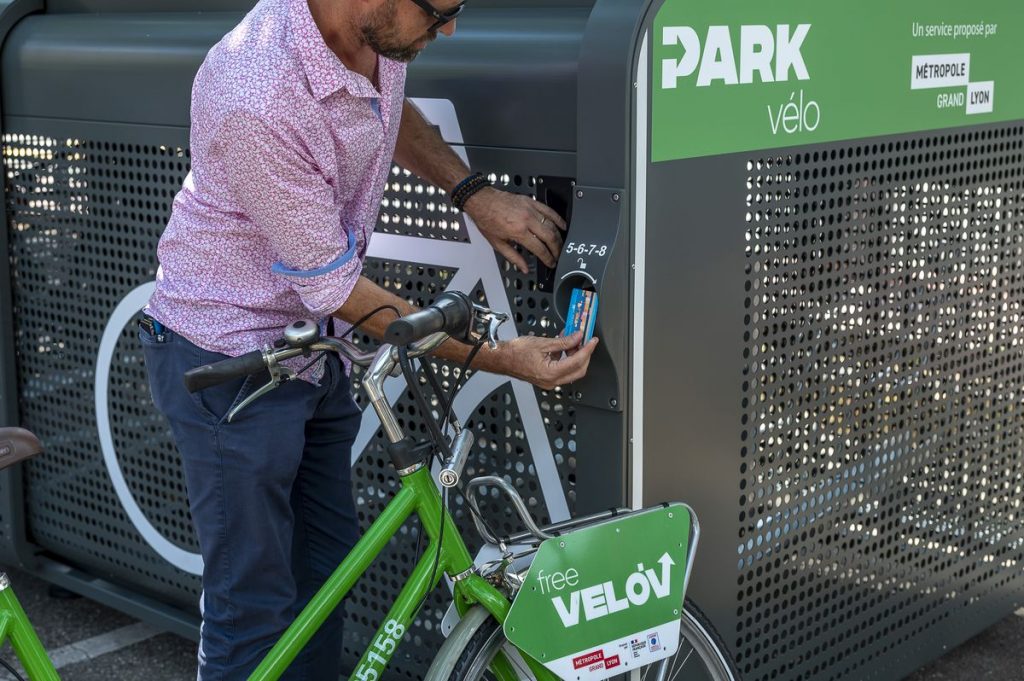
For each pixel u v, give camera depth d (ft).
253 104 5.82
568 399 7.32
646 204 6.77
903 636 9.34
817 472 8.32
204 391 6.56
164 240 6.72
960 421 9.48
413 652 8.57
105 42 9.31
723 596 7.80
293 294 6.64
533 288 7.39
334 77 5.90
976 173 9.16
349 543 7.64
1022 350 9.99
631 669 6.52
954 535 9.66
